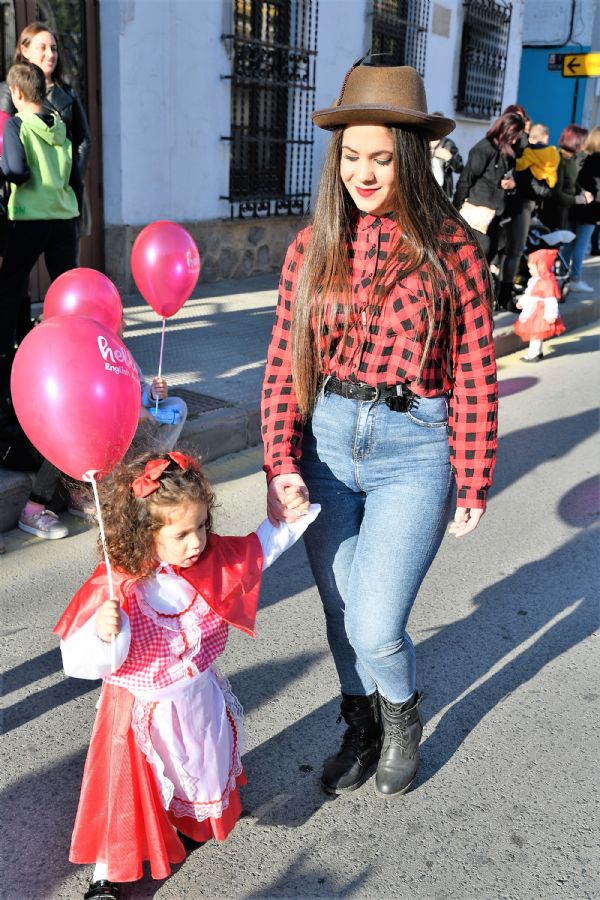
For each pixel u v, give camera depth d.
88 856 2.24
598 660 3.41
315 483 2.38
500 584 3.98
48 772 2.68
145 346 6.73
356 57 11.02
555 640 3.54
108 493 2.14
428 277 2.12
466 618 3.68
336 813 2.57
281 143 10.24
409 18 11.83
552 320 7.98
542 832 2.52
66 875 2.33
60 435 2.14
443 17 12.56
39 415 2.14
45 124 4.89
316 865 2.38
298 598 3.76
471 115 13.84
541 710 3.09
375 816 2.56
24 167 4.79
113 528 2.08
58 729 2.87
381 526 2.31
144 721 2.15
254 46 9.42
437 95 12.93
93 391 2.13
